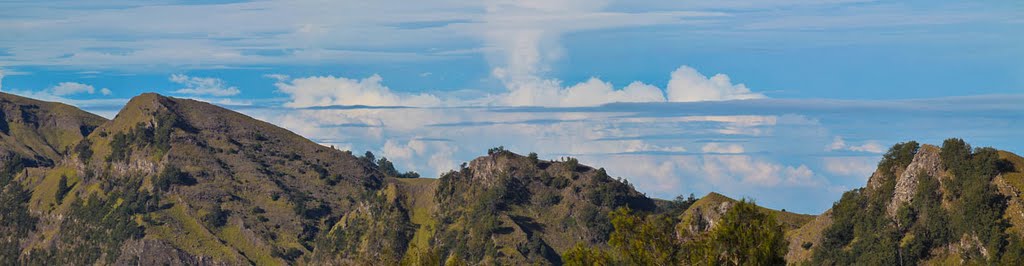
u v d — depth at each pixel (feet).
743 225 378.12
